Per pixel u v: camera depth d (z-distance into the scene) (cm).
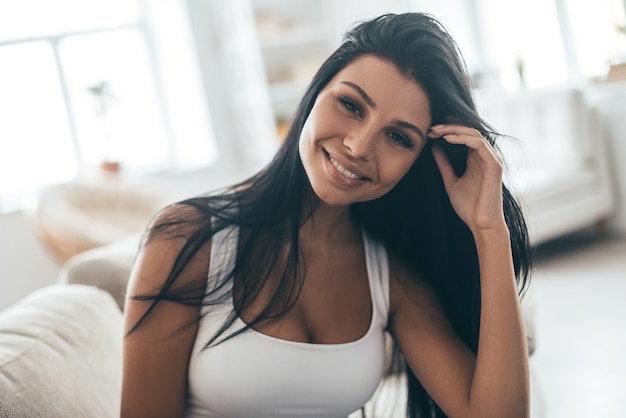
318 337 140
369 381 142
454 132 134
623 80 494
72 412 129
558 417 273
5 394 119
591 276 447
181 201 144
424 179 149
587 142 512
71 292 166
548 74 597
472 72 612
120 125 666
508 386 134
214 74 693
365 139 125
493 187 138
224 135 698
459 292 151
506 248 139
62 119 634
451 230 150
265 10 672
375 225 151
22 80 623
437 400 143
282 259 140
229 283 136
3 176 617
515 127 538
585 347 337
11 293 586
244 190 143
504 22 621
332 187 128
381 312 148
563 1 569
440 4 634
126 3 662
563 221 498
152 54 675
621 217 529
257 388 132
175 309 134
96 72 652
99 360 149
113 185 524
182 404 137
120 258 200
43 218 474
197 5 686
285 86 673
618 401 277
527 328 189
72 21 641
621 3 528
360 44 130
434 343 145
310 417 137
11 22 620
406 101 127
